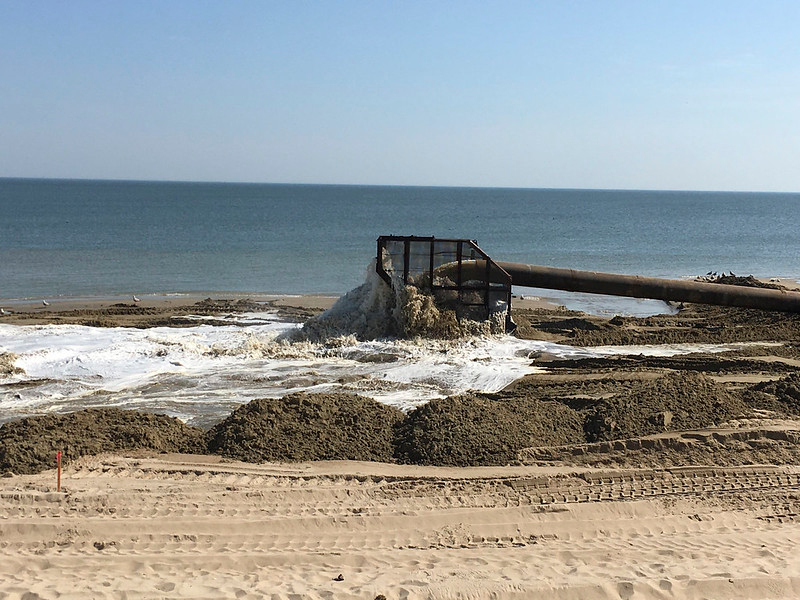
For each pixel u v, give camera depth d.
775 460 11.47
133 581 7.48
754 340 21.61
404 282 21.20
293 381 16.72
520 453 11.51
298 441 11.69
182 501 9.66
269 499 9.89
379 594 7.26
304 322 22.84
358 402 13.11
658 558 8.47
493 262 21.28
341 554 8.40
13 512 9.14
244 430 11.80
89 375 17.03
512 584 7.57
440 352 19.30
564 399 14.44
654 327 24.12
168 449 11.59
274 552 8.38
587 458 11.45
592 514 9.80
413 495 10.20
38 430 11.40
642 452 11.59
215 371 17.53
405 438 11.98
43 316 24.91
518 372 17.31
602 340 21.14
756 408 13.48
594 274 23.80
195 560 8.12
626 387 15.54
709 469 11.14
